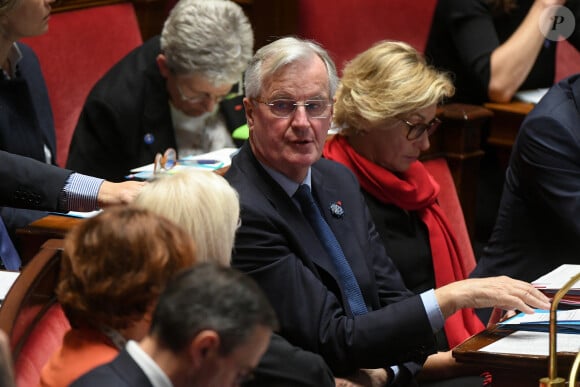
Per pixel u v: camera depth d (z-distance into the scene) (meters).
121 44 15.80
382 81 11.07
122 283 5.92
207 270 5.10
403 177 11.63
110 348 6.11
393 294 9.95
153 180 7.57
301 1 17.28
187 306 4.98
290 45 9.13
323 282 9.22
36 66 13.18
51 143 13.10
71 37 15.25
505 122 16.86
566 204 11.94
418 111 11.12
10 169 9.80
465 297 8.81
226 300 4.99
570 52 18.84
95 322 6.11
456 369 10.45
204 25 12.78
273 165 9.21
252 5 18.08
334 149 11.51
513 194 12.52
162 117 13.30
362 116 11.13
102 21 15.65
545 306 8.77
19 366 7.21
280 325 8.74
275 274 8.73
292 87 9.00
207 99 13.24
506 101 17.19
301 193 9.38
